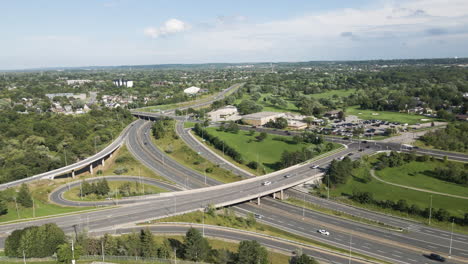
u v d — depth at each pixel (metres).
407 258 114.19
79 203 151.00
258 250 95.12
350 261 108.38
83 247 96.88
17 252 94.44
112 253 97.44
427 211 145.25
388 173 190.00
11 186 169.75
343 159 191.00
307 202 164.38
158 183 183.38
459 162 195.62
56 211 138.88
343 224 141.00
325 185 180.75
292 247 115.12
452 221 139.62
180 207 142.00
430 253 117.38
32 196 157.62
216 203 146.50
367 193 161.38
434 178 182.00
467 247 121.38
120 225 123.50
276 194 170.62
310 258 97.31
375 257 114.56
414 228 136.62
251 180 178.00
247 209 156.38
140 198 155.25
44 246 94.88
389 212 151.38
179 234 117.25
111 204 148.50
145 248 97.75
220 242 115.06
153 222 126.38
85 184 161.62
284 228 136.88
